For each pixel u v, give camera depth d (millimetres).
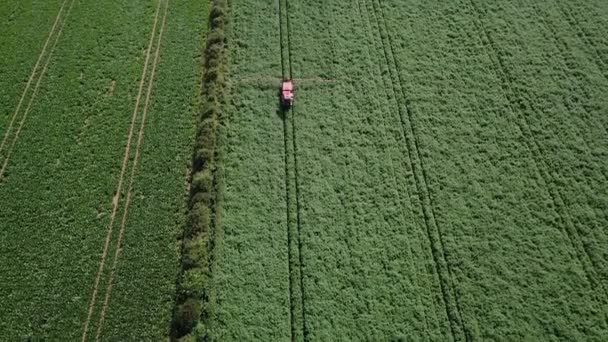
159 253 28047
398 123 32562
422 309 26156
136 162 31250
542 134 31859
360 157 31234
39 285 27062
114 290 26906
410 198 29625
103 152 31734
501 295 26391
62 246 28281
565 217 28641
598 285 26516
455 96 33656
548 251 27641
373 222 28797
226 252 27891
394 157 31188
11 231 28797
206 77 34594
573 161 30719
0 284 27109
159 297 26750
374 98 33688
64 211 29500
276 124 32625
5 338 25578
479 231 28359
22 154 31703
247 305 26375
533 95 33531
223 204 29453
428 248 27953
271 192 29953
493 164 30797
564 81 34094
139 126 32844
